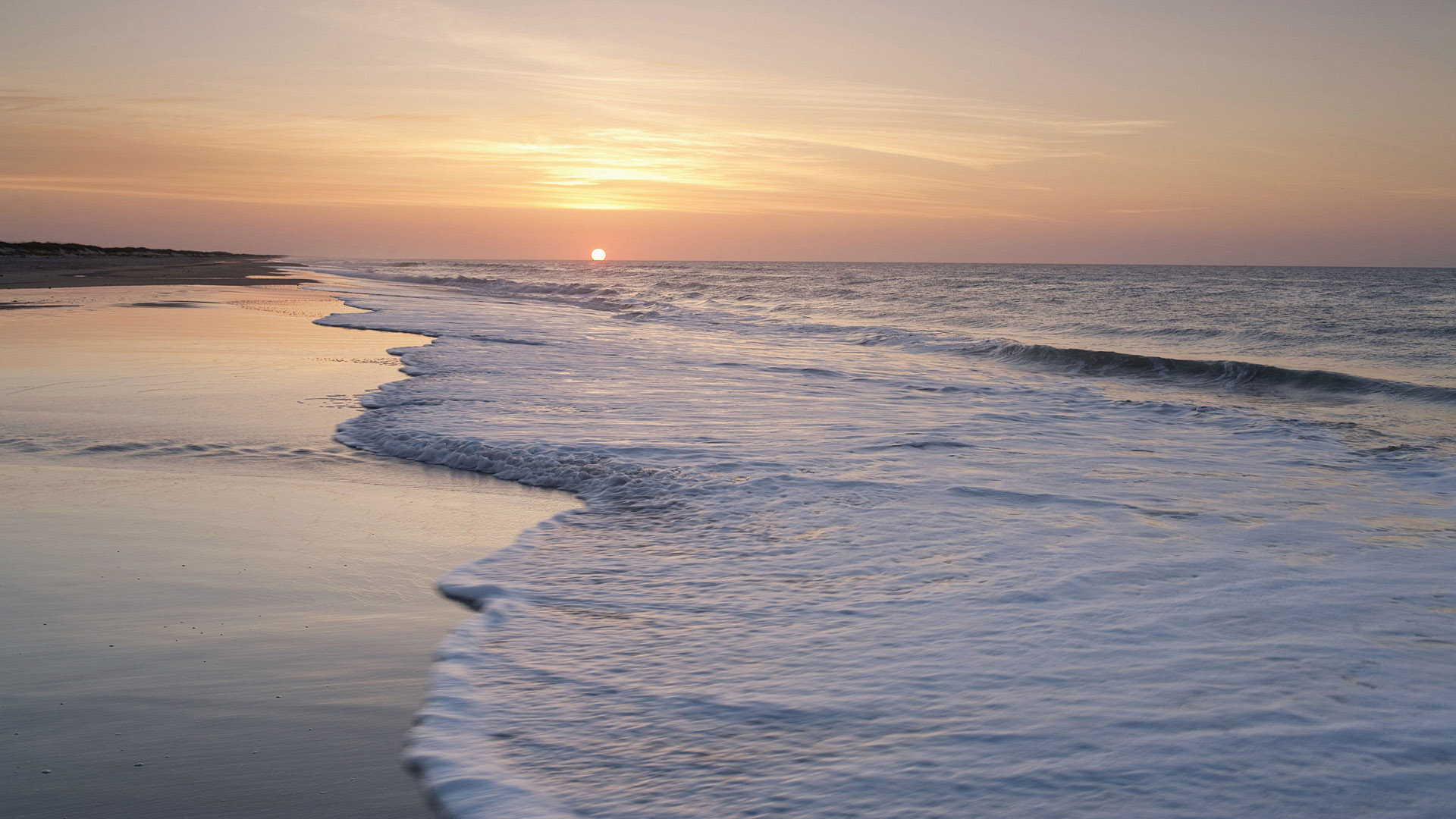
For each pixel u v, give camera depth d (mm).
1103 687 3268
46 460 7098
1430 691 3193
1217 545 5090
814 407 9914
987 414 9688
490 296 36156
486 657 3646
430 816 2564
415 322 20797
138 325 18297
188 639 3795
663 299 35125
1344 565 4730
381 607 4242
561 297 36000
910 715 3098
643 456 7371
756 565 4812
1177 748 2809
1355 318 24406
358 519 5742
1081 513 5785
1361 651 3572
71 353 13492
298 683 3406
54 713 3133
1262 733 2902
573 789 2699
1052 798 2564
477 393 10500
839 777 2717
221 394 10289
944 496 6199
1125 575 4559
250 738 2998
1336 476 6941
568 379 11750
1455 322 22891
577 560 4934
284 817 2547
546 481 6809
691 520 5684
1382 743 2818
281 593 4391
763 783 2701
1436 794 2521
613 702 3262
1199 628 3838
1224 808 2486
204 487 6445
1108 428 9016
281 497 6250
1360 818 2424
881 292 41219
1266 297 36531
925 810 2527
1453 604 4121
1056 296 37438
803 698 3254
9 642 3717
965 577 4559
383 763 2859
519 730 3068
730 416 9234
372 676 3480
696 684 3395
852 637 3812
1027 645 3682
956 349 17297
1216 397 12188
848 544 5137
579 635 3881
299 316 21875
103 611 4082
